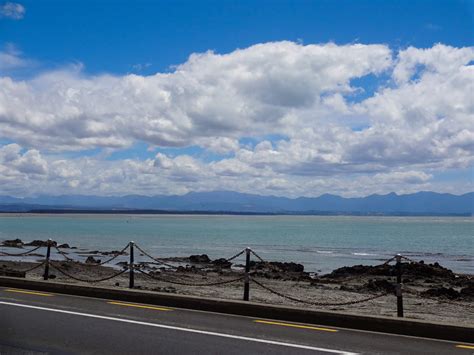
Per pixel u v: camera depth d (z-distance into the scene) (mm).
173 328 9641
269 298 20531
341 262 46219
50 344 8312
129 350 8031
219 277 30984
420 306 20078
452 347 8695
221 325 10039
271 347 8391
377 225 178125
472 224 195875
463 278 32875
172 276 30469
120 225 150000
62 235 89875
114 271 32531
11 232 99875
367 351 8312
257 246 66438
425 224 195375
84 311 11156
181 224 169875
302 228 139875
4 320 10117
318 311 10438
